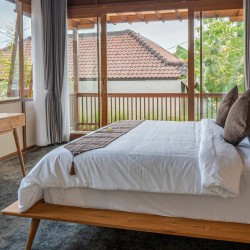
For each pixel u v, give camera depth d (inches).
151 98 260.5
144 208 75.5
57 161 80.0
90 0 208.7
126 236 86.0
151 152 76.8
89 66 217.3
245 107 79.7
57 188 81.0
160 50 254.1
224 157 69.8
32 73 197.3
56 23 200.1
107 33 214.7
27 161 165.2
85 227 91.7
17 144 141.5
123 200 76.9
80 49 216.8
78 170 78.1
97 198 78.7
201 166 69.6
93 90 220.2
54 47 201.0
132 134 105.0
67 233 88.0
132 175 74.7
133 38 250.1
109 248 79.4
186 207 72.9
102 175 76.6
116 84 263.9
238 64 190.7
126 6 202.4
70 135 221.6
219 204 70.8
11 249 79.2
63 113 208.1
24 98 189.0
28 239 77.9
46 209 78.7
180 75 247.6
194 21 193.5
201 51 195.2
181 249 78.4
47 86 199.6
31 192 78.9
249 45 178.5
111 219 73.3
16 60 185.6
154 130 113.6
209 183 66.4
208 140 81.3
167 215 74.2
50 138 203.9
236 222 70.1
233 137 82.0
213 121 123.6
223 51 192.9
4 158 169.5
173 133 106.2
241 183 69.2
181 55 225.5
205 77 196.9
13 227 91.7
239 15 187.6
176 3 193.9
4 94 176.1
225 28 190.7
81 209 78.7
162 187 72.7
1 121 128.1
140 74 264.4
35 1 190.4
